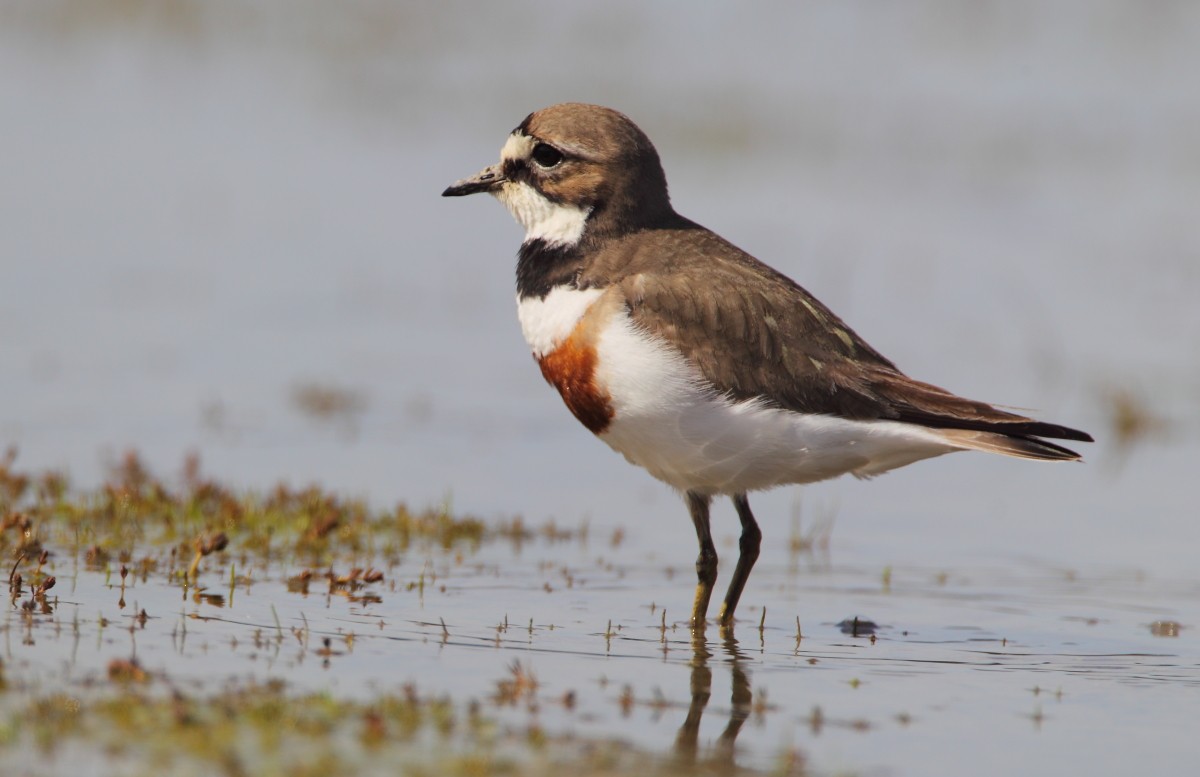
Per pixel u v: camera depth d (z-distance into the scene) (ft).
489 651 28.96
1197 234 72.64
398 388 51.85
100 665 26.32
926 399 31.22
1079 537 40.14
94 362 51.90
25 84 88.02
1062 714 26.91
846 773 23.81
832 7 108.78
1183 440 49.73
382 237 68.23
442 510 39.63
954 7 108.88
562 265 32.96
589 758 23.67
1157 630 32.48
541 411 50.80
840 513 42.29
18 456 42.57
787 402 31.12
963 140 86.38
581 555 37.17
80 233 65.31
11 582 30.76
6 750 22.44
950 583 36.06
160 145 78.84
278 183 74.38
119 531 35.70
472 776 22.39
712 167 80.79
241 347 54.70
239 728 23.61
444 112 87.40
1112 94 95.40
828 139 85.61
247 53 97.66
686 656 29.68
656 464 32.30
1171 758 24.81
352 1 107.34
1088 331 59.93
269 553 35.27
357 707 25.04
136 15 104.01
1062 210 76.28
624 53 99.76
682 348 31.01
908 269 66.39
